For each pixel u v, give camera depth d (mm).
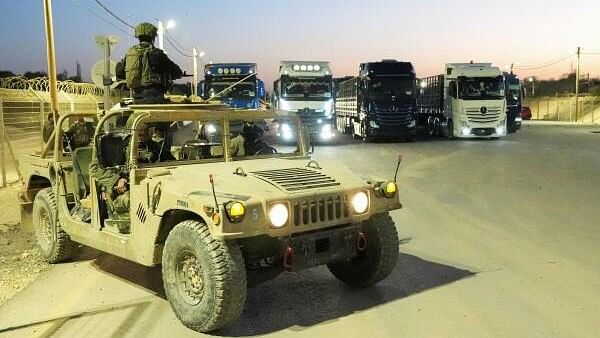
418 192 12633
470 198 11797
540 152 22656
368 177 5645
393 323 5043
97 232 6031
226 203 4543
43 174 7172
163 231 5234
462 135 29656
